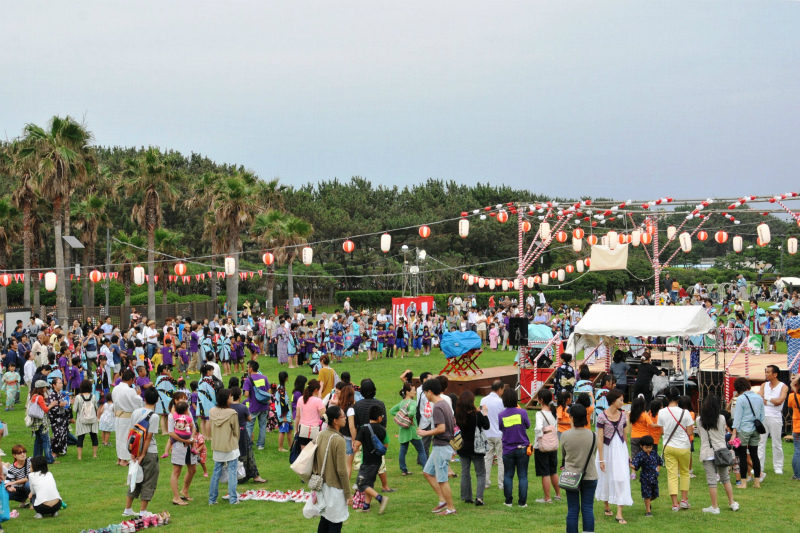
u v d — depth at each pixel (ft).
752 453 41.93
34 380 54.03
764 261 218.79
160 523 36.01
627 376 65.67
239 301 199.82
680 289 156.87
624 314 63.72
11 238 166.20
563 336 111.75
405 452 45.93
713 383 60.75
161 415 57.26
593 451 31.60
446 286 218.79
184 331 90.94
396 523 34.96
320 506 30.45
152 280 140.26
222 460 39.58
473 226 214.90
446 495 36.47
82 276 169.58
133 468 36.58
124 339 85.30
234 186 146.30
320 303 221.25
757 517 36.06
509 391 38.45
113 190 161.27
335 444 30.45
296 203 222.07
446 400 37.42
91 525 36.40
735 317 101.24
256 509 38.68
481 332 122.72
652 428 38.78
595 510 37.86
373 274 206.59
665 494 41.50
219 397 40.01
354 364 100.48
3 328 99.66
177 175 145.07
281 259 157.69
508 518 35.65
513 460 37.78
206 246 233.76
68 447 56.39
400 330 108.47
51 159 120.98
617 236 82.17
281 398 53.21
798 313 76.74
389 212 237.25
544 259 205.57
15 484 40.40
